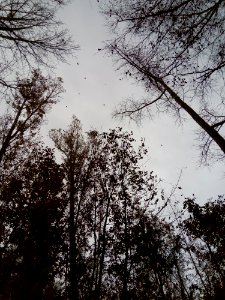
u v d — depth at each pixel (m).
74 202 12.49
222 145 6.40
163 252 9.64
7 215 12.04
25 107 14.23
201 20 5.15
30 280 11.16
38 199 12.55
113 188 11.40
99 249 10.20
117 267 9.38
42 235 11.55
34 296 10.91
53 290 11.53
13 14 4.99
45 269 11.24
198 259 14.80
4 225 11.95
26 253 11.48
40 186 12.84
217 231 14.12
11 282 11.27
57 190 12.90
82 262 10.71
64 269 11.17
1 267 11.18
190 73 5.82
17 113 14.16
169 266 9.59
